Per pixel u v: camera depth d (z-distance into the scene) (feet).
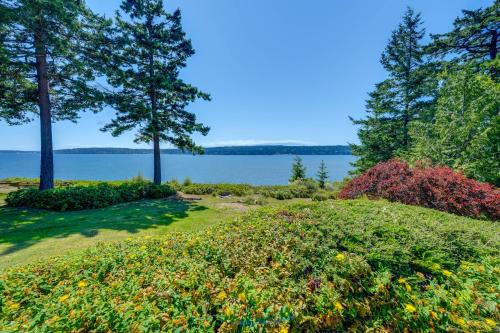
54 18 33.40
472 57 52.54
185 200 41.91
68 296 8.24
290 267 9.64
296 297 8.43
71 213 29.86
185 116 52.37
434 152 35.42
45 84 37.68
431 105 55.57
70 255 12.90
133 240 14.44
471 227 14.33
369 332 8.18
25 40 35.19
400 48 60.59
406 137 58.49
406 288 9.44
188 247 11.87
